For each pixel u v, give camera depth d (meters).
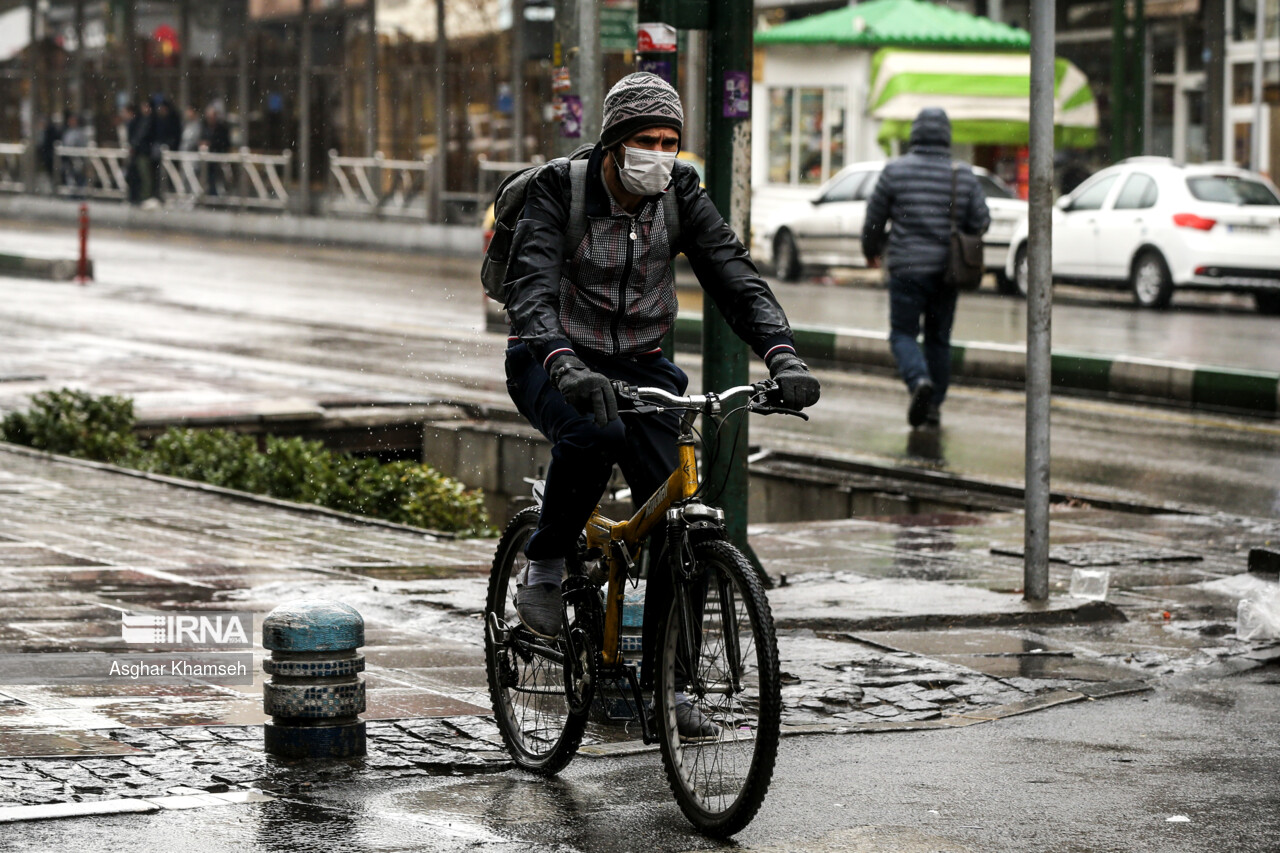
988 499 25.56
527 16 82.31
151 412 31.53
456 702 13.74
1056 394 38.50
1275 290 50.25
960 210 32.22
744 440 18.31
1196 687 14.96
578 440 11.11
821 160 69.50
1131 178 52.97
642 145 10.85
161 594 17.72
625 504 19.50
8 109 117.25
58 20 112.44
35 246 77.25
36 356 41.28
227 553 20.28
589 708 11.66
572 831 10.70
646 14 18.09
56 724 12.66
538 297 10.91
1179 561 20.62
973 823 10.91
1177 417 34.75
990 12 77.25
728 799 10.54
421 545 21.39
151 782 11.40
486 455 29.67
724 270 11.28
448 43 86.06
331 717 12.16
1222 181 51.72
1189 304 54.06
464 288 61.88
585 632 11.56
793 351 10.84
